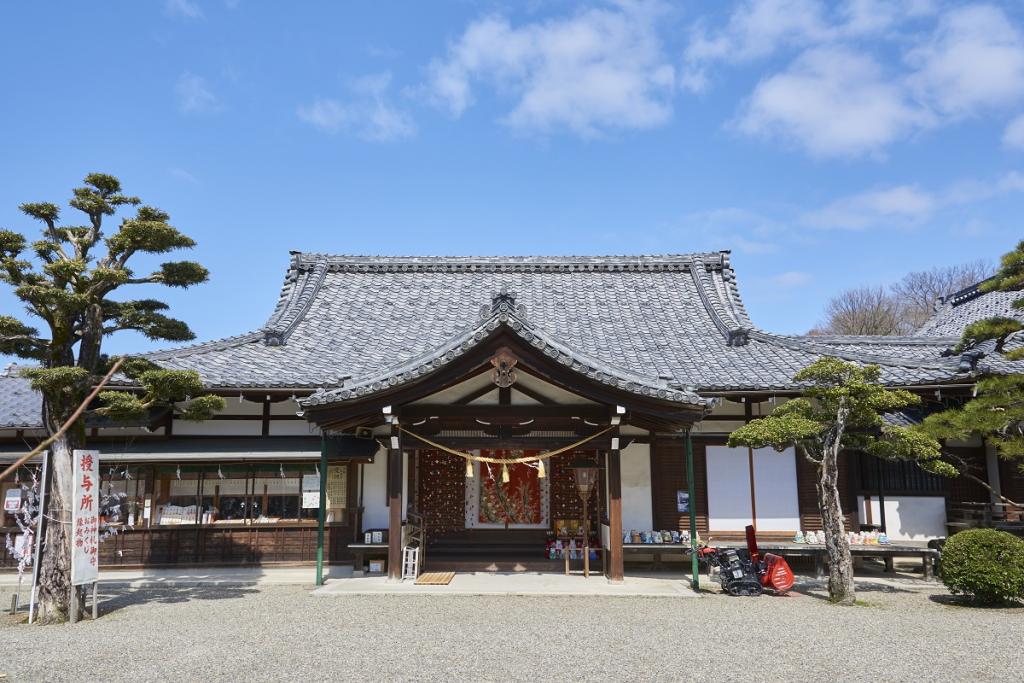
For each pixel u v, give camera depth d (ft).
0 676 24.35
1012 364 52.85
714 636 29.96
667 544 48.37
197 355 54.60
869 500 51.85
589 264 73.97
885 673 24.49
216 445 51.21
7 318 34.14
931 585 44.19
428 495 53.52
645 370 52.44
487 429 43.09
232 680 23.67
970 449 54.75
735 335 58.08
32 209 36.91
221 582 45.19
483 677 24.02
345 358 56.39
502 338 39.58
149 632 31.04
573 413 42.19
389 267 74.08
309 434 53.21
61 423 35.86
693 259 72.33
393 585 41.91
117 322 39.37
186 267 39.27
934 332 90.12
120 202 38.88
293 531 51.29
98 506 36.09
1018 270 43.98
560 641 29.04
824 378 39.17
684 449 52.29
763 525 51.21
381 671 24.68
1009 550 36.91
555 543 49.93
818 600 38.93
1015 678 23.89
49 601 34.09
